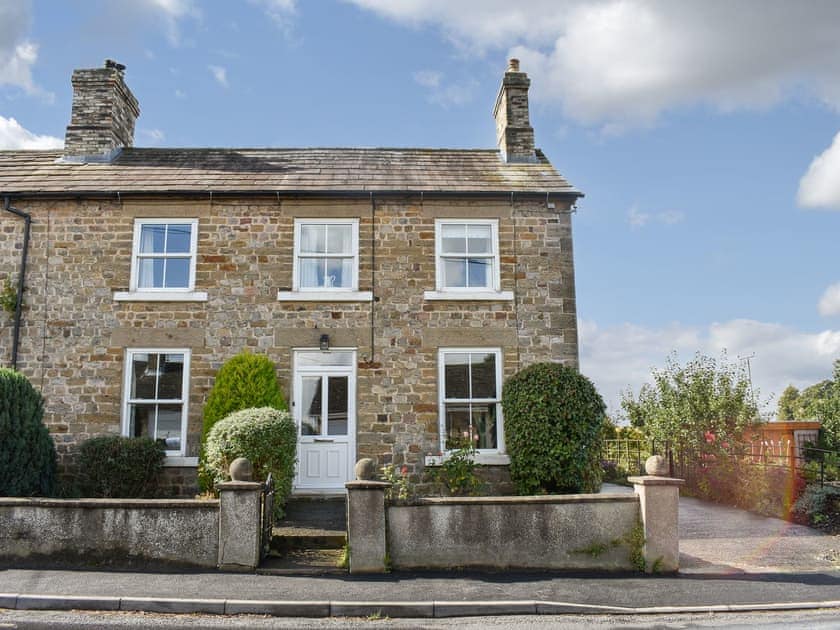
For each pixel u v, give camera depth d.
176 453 12.55
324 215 13.34
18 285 12.88
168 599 7.61
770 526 12.29
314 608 7.58
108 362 12.69
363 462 9.19
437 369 12.87
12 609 7.54
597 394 12.17
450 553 9.03
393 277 13.16
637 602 7.92
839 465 13.74
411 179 13.98
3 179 13.64
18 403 10.81
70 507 8.97
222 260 13.12
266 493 9.42
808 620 7.39
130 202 13.23
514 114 15.20
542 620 7.46
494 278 13.30
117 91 15.09
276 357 12.82
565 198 13.53
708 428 15.61
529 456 11.72
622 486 15.98
